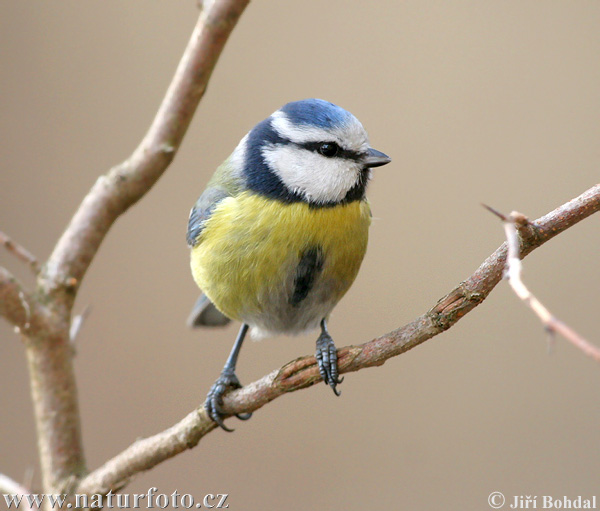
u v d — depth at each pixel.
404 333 5.64
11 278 6.06
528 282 11.96
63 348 6.38
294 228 7.36
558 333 3.31
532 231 5.05
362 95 13.21
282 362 11.80
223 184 7.88
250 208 7.44
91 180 12.74
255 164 7.60
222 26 6.03
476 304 5.30
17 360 11.68
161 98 13.29
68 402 6.43
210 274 7.74
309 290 7.68
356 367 5.89
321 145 7.43
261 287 7.56
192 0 13.83
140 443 6.38
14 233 12.31
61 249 6.43
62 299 6.37
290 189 7.43
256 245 7.39
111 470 6.31
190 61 6.17
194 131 12.98
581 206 5.03
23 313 6.12
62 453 6.40
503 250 5.18
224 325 10.16
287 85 13.27
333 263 7.57
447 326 5.44
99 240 6.51
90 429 11.38
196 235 7.88
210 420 6.29
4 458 11.14
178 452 6.34
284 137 7.53
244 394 6.28
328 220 7.41
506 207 12.48
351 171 7.51
